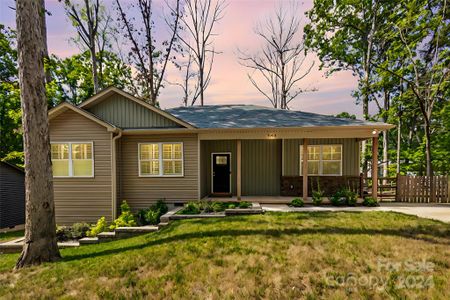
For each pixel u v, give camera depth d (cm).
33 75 443
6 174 1186
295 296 289
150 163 901
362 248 420
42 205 450
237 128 853
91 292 321
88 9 1391
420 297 277
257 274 344
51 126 835
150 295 307
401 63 1312
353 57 1834
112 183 829
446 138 1429
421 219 614
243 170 1041
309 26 1786
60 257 466
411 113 1501
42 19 1248
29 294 325
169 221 681
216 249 434
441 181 903
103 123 816
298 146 1000
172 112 1190
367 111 1708
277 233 509
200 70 2233
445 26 1191
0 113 1645
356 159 977
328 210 756
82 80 1881
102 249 505
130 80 2022
